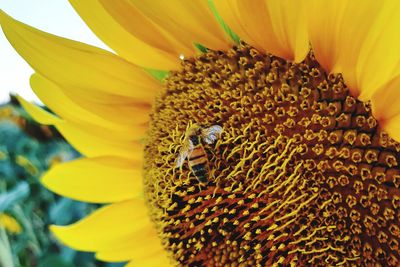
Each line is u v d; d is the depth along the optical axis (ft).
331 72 0.45
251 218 0.47
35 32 0.57
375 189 0.44
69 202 1.10
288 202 0.45
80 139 0.64
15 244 1.27
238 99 0.49
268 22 0.46
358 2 0.42
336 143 0.45
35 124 1.08
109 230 0.64
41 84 0.61
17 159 1.33
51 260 1.03
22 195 1.12
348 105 0.44
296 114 0.46
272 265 0.46
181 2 0.51
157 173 0.53
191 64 0.53
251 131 0.47
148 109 0.60
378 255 0.44
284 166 0.45
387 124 0.43
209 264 0.51
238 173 0.46
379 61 0.41
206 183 0.47
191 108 0.52
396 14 0.40
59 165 0.65
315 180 0.45
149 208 0.57
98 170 0.64
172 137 0.52
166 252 0.58
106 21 0.55
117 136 0.62
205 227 0.50
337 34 0.44
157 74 0.57
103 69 0.58
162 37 0.54
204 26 0.51
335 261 0.45
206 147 0.47
